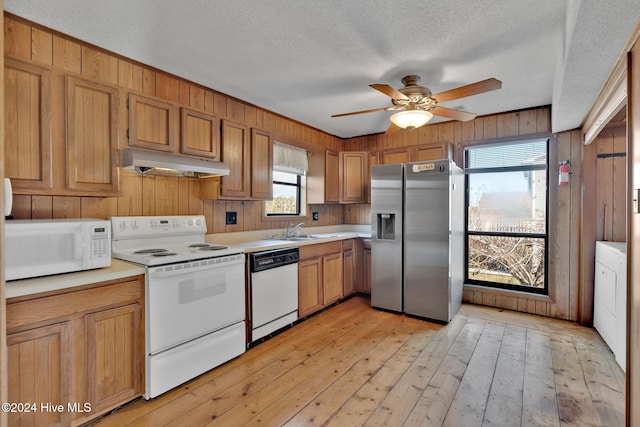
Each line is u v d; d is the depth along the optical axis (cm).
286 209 410
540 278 354
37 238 163
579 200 323
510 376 221
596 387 207
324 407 188
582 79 199
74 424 165
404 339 284
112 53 225
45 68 185
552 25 187
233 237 327
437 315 326
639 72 140
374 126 425
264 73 259
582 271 317
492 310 363
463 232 384
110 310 178
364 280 422
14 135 175
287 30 197
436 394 200
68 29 197
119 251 230
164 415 181
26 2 169
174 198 276
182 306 210
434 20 184
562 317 333
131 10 177
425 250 332
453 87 282
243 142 311
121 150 219
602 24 139
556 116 279
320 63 240
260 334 276
